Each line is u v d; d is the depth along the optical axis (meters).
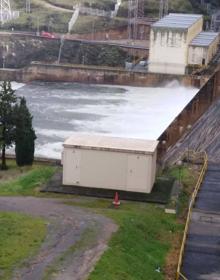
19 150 51.66
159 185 42.16
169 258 30.75
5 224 30.70
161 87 118.44
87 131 82.38
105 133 81.38
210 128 67.31
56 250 27.70
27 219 31.98
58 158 62.19
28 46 142.88
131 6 152.50
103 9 160.25
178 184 42.94
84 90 116.19
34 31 152.75
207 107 79.12
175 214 37.25
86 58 136.88
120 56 136.62
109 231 30.83
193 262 30.44
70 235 29.78
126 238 30.41
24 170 50.09
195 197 41.12
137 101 105.25
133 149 39.94
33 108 97.69
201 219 36.94
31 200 37.25
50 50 141.25
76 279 24.80
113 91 115.12
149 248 30.88
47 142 75.19
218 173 48.09
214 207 39.44
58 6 163.12
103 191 40.19
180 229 34.97
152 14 155.62
